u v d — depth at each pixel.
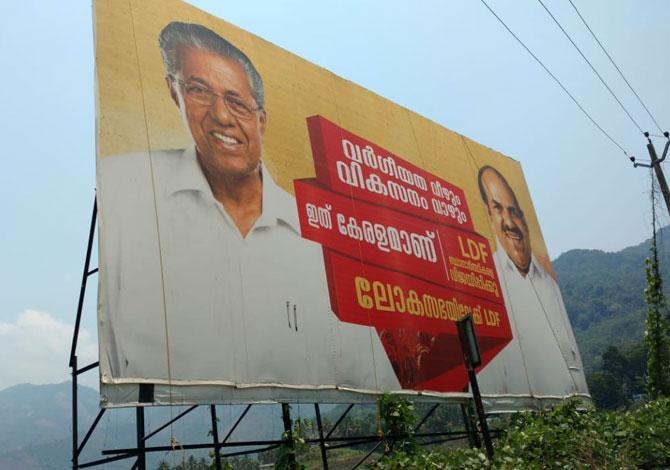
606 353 56.31
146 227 9.48
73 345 8.98
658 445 9.98
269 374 10.41
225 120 11.59
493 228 18.75
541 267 20.38
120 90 9.96
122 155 9.57
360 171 14.49
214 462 10.21
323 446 11.14
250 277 10.81
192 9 11.96
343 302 12.45
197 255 10.05
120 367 8.43
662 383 20.83
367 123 15.45
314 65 14.50
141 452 8.58
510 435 10.43
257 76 12.76
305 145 13.24
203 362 9.47
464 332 8.47
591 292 152.62
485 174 19.53
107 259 8.79
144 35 10.76
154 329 9.01
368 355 12.52
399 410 12.15
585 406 19.08
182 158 10.48
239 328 10.24
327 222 12.95
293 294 11.48
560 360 19.12
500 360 16.61
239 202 11.20
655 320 21.33
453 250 16.53
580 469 9.26
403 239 14.90
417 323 14.16
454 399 14.30
